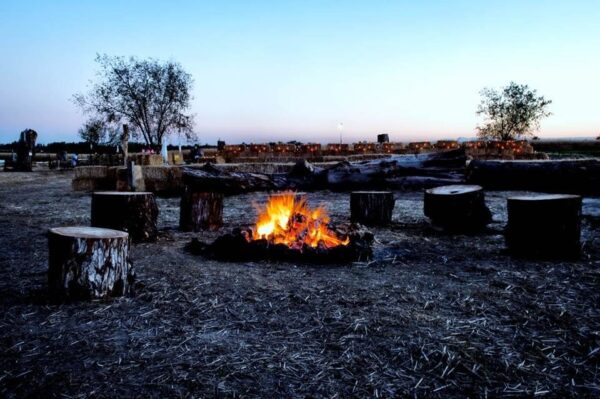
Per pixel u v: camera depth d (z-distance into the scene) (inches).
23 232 272.8
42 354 104.7
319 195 468.8
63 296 139.8
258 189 502.9
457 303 137.9
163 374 95.1
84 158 1395.2
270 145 1106.1
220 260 199.3
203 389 89.1
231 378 93.5
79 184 544.7
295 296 145.9
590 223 262.1
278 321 124.8
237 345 109.3
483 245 222.2
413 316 127.3
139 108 1322.6
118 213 231.6
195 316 129.2
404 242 231.5
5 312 131.9
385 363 99.8
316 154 1024.9
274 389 89.3
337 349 106.7
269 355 103.9
